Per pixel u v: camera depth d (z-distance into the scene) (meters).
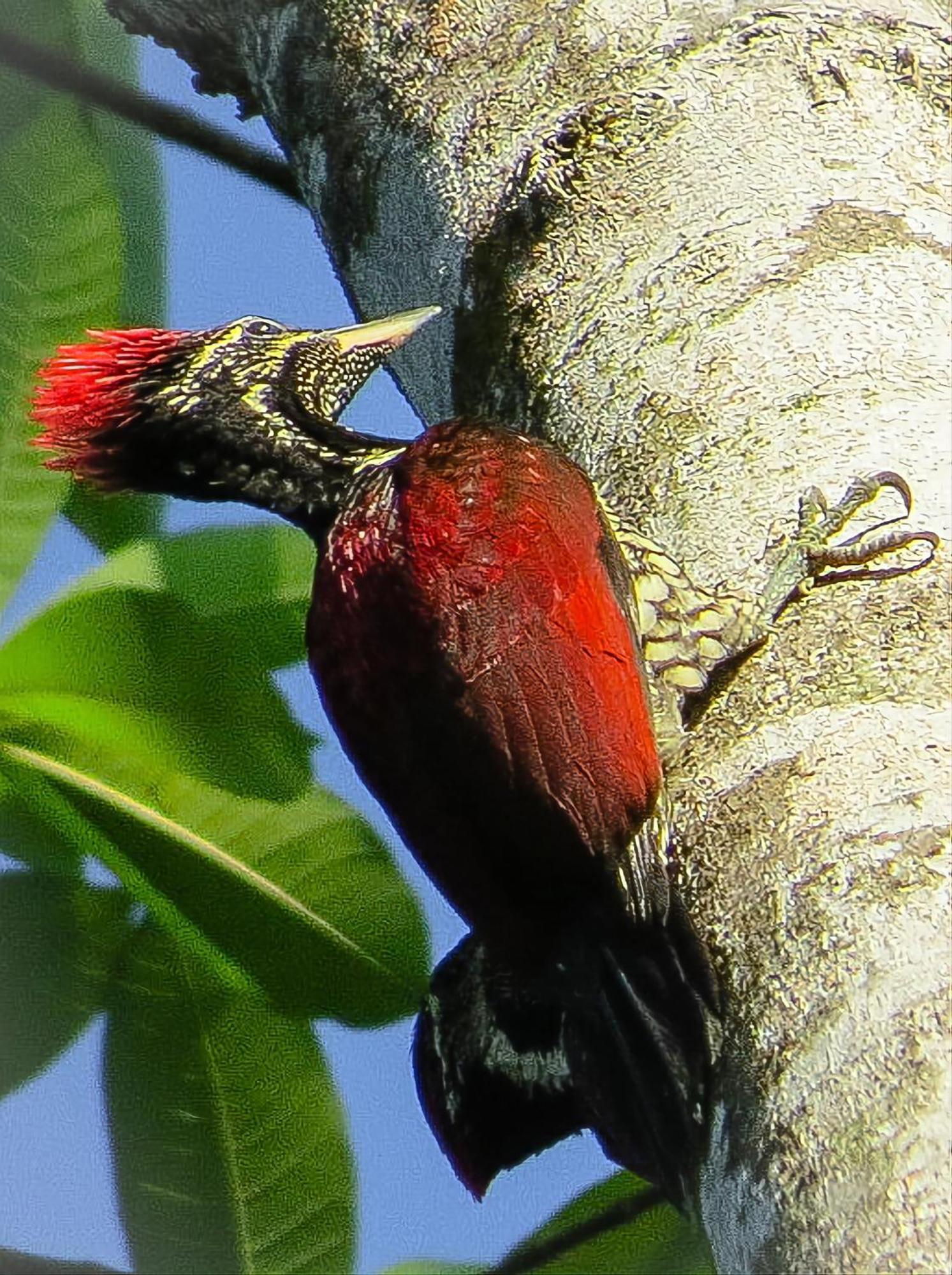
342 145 6.16
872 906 5.93
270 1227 6.14
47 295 6.16
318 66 6.17
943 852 5.93
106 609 6.13
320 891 6.16
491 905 6.04
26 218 6.15
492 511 6.05
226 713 6.14
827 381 6.03
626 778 6.02
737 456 6.03
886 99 6.08
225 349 6.20
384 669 6.05
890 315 6.04
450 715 6.03
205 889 6.15
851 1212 5.89
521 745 6.02
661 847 5.99
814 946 5.93
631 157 6.09
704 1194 5.95
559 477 6.05
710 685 6.00
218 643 6.15
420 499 6.05
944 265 6.05
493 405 6.10
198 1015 6.14
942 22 6.11
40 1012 6.14
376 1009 6.16
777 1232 5.90
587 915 6.03
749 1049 5.93
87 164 6.16
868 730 5.96
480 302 6.10
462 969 6.14
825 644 5.98
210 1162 6.14
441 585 6.04
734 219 6.06
